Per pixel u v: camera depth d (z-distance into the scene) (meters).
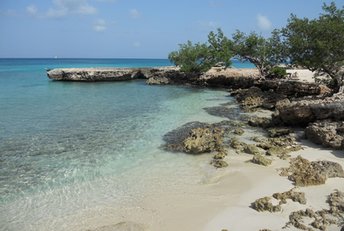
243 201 15.41
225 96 48.28
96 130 28.31
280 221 13.47
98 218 14.31
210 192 16.56
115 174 19.05
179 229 13.32
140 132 27.72
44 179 18.38
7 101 43.00
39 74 91.31
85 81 70.19
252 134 27.16
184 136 26.45
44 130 28.23
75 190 17.02
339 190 16.02
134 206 15.30
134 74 75.12
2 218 14.39
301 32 34.53
